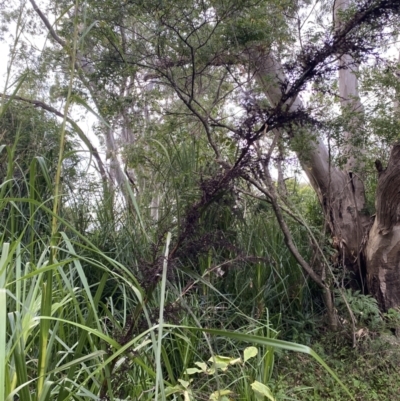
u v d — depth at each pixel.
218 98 4.31
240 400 2.54
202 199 1.93
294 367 3.41
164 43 3.74
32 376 1.84
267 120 2.48
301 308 3.95
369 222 4.98
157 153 3.99
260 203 3.85
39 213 3.30
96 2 3.49
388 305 4.54
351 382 3.36
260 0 3.75
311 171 5.20
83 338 1.54
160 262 1.66
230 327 3.40
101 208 3.76
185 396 1.80
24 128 3.87
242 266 3.32
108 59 3.81
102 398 1.58
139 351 1.78
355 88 5.33
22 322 1.42
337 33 2.85
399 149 4.07
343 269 4.27
